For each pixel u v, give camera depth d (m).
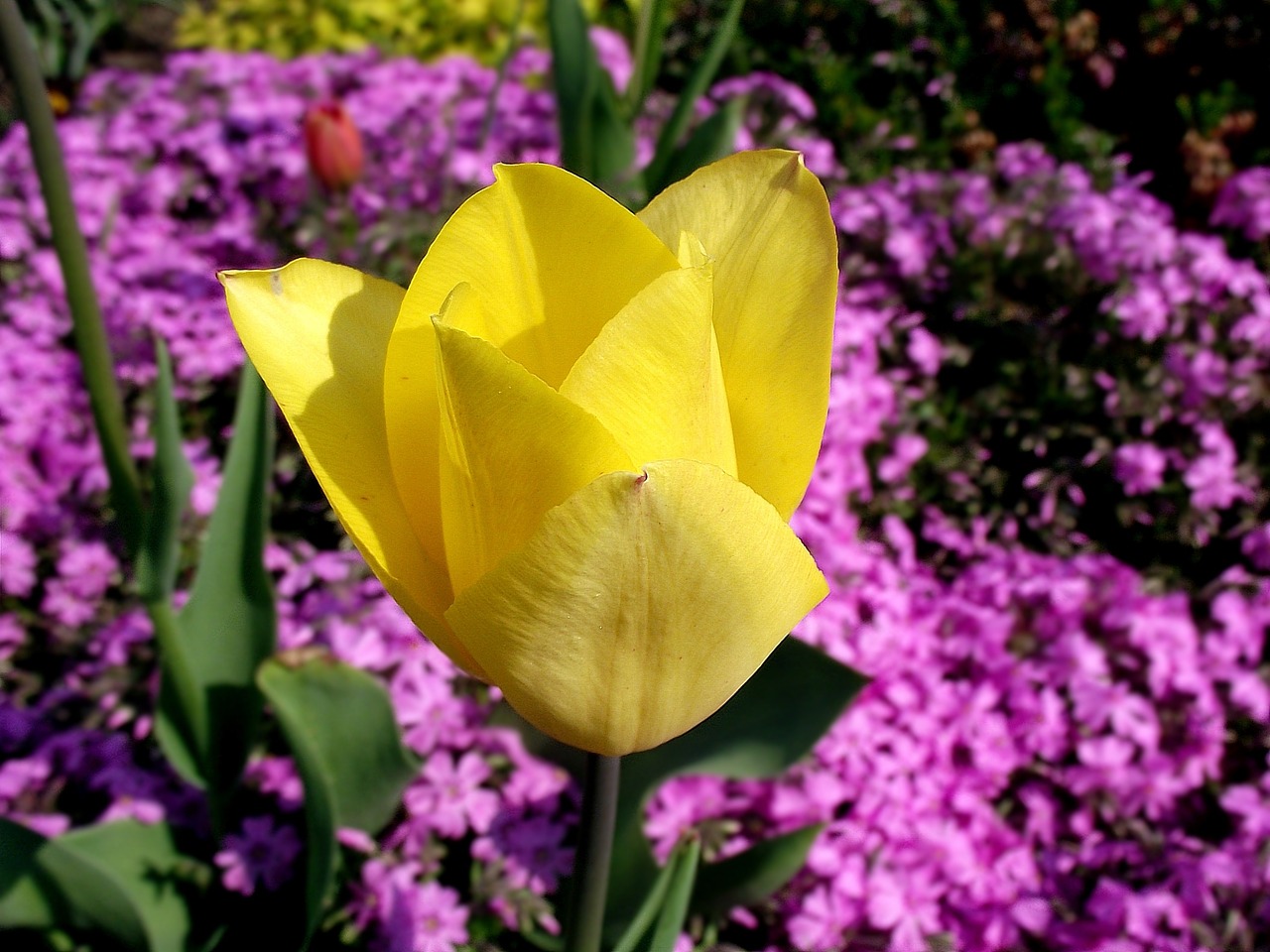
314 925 0.22
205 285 0.42
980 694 0.30
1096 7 0.68
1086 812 0.29
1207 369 0.38
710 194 0.13
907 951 0.26
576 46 0.31
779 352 0.12
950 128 0.62
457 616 0.11
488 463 0.10
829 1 0.72
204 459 0.37
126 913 0.23
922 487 0.40
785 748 0.23
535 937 0.25
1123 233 0.41
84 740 0.29
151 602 0.22
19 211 0.45
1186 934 0.26
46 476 0.39
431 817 0.25
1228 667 0.31
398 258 0.42
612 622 0.10
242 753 0.25
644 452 0.10
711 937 0.25
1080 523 0.40
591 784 0.15
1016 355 0.43
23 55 0.18
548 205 0.11
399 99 0.49
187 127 0.49
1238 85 0.64
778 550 0.10
